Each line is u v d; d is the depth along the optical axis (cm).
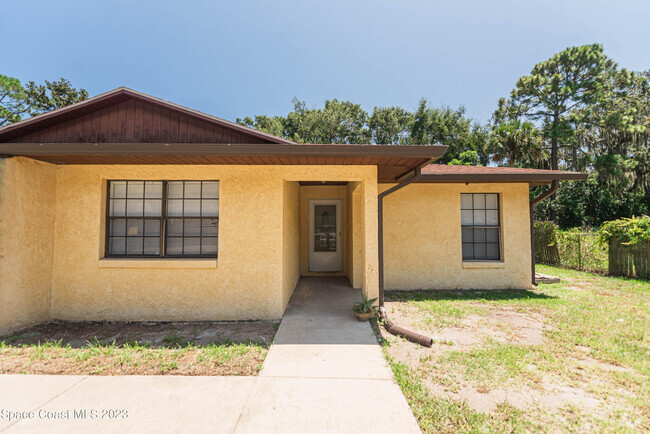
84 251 525
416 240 760
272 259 534
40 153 426
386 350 395
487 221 784
